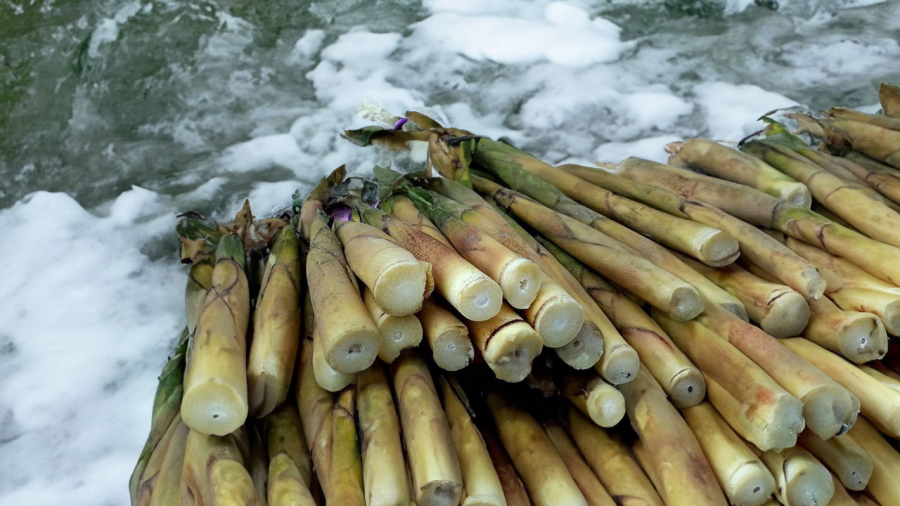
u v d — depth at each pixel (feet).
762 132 7.82
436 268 4.60
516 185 6.82
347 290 4.53
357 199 6.14
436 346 4.49
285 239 5.73
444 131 7.24
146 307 7.04
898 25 10.67
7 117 9.10
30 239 7.74
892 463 4.85
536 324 4.48
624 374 4.71
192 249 6.20
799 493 4.49
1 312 6.98
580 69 9.83
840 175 6.91
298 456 4.63
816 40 10.37
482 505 4.14
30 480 5.57
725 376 4.79
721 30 10.71
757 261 5.71
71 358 6.49
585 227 5.84
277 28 10.67
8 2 10.12
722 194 6.53
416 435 4.28
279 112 9.32
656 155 8.33
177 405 5.08
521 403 5.00
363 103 8.21
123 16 10.19
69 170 8.65
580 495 4.45
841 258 5.85
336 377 4.59
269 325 4.97
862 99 9.06
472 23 10.69
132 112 9.34
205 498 4.26
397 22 10.94
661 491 4.54
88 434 5.92
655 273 5.16
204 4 10.62
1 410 6.11
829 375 5.11
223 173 8.45
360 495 4.23
